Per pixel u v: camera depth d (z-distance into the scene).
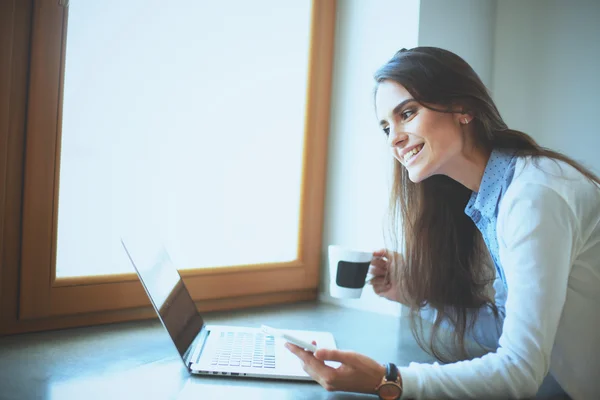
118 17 1.16
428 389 0.80
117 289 1.19
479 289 1.20
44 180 1.06
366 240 1.49
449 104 0.93
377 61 1.47
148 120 1.22
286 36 1.48
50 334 1.09
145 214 1.23
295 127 1.52
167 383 0.85
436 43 1.46
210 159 1.35
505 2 1.70
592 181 0.93
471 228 1.19
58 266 1.11
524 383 0.79
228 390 0.83
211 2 1.32
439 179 1.18
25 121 1.04
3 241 1.03
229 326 1.21
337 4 1.57
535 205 0.83
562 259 0.82
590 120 1.58
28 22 1.03
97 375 0.88
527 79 1.68
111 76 1.16
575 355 0.90
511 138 0.98
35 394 0.79
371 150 1.48
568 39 1.61
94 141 1.14
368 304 1.48
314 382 0.89
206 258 1.36
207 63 1.32
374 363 0.81
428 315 1.28
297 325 1.28
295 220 1.54
